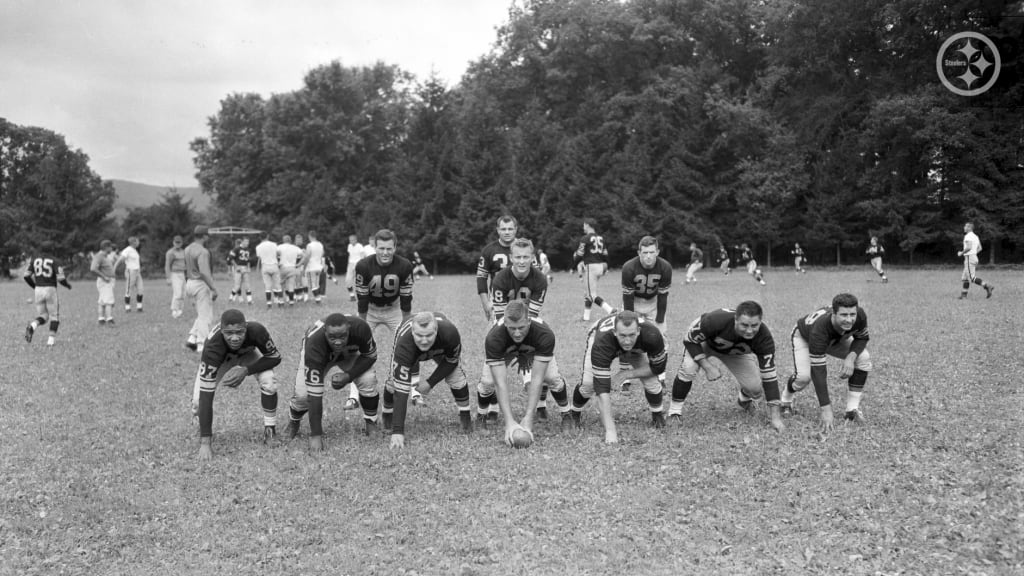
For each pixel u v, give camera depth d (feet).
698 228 164.86
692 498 20.06
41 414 30.48
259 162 212.84
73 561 17.35
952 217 147.74
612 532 18.15
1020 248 144.25
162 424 28.89
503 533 18.24
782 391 31.96
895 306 61.87
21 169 204.85
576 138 172.24
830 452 23.35
